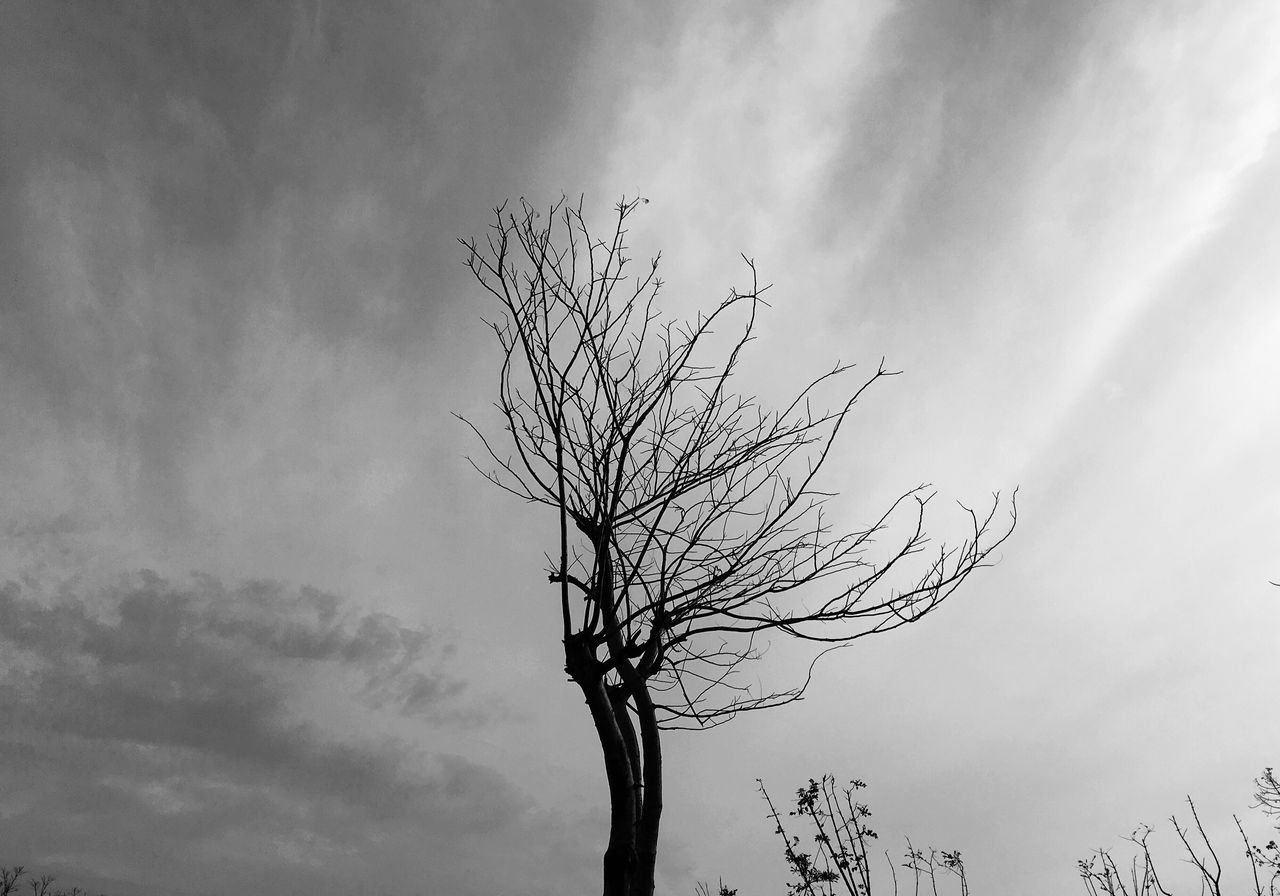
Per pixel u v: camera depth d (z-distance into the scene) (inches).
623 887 198.1
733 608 223.8
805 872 360.2
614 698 228.2
